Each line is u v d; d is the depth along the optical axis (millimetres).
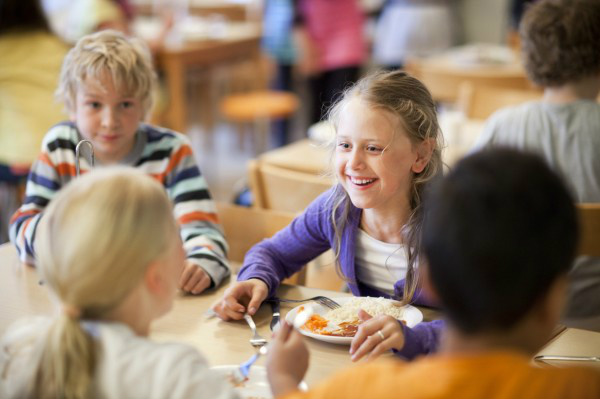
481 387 724
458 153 2812
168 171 1934
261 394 1134
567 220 751
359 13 4750
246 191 3283
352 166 1489
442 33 5602
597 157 2078
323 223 1642
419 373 759
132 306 903
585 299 1989
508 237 729
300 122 6199
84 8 3816
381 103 1467
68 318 863
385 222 1569
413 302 1521
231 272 1695
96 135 1839
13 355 925
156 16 5824
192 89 5695
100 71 1774
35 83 3045
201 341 1331
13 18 3018
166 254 921
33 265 1691
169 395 850
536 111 2164
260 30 5195
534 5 2195
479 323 756
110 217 863
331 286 2182
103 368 860
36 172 1888
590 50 2076
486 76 3713
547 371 749
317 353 1283
